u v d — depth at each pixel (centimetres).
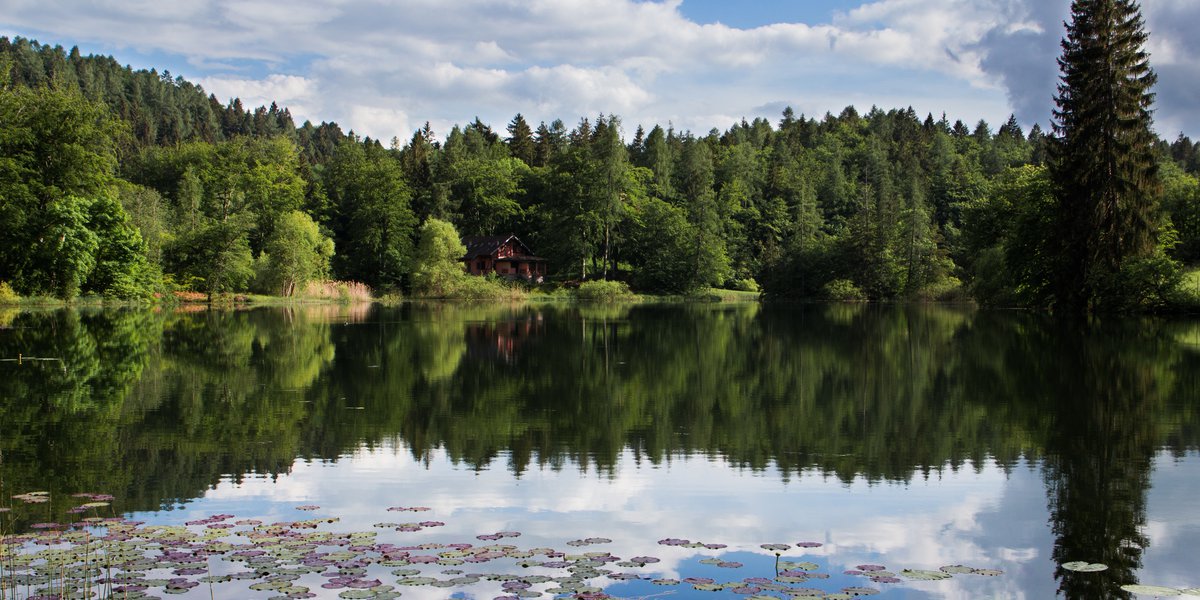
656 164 11344
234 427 1361
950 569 729
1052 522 877
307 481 1030
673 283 8394
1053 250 4269
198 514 878
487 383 1906
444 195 9312
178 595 638
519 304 6500
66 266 4569
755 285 9669
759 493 994
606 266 8719
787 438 1315
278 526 826
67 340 2728
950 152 14262
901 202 9150
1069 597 676
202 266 5638
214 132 16712
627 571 717
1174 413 1489
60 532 798
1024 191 5222
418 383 1892
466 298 7206
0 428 1329
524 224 10019
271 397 1666
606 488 1012
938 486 1024
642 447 1245
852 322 4191
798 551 786
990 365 2239
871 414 1524
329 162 11312
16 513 872
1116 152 3925
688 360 2411
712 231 8538
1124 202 3922
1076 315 4172
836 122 17688
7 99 4778
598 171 8475
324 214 8769
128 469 1075
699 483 1039
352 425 1393
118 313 4159
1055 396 1697
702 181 10150
